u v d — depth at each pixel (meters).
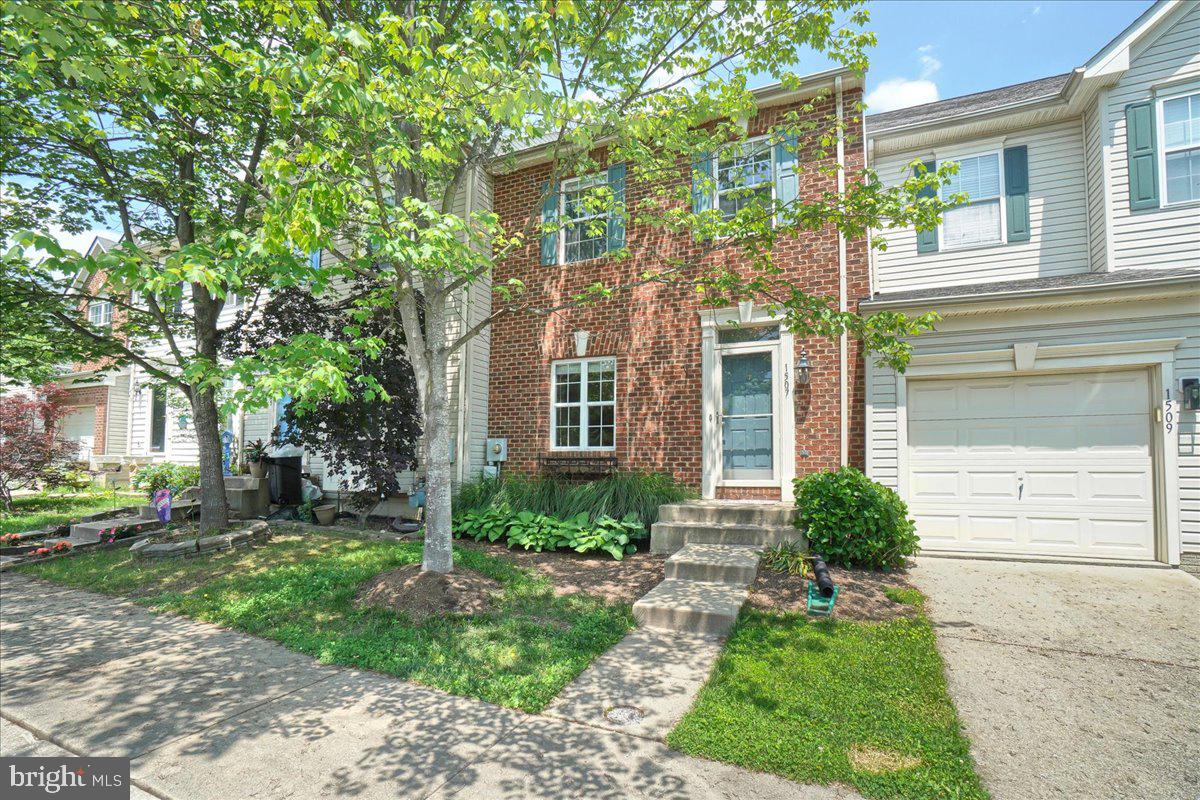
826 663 4.09
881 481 7.61
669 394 9.12
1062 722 3.37
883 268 8.99
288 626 5.07
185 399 12.59
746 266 8.81
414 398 9.01
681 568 6.05
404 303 6.01
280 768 2.99
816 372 8.24
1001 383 7.38
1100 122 7.59
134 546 7.65
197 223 8.79
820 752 3.03
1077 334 6.92
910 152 9.06
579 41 5.91
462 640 4.64
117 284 3.39
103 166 7.65
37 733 3.42
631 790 2.77
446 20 5.74
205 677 4.14
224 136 6.72
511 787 2.81
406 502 9.68
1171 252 7.19
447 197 6.43
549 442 10.02
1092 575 6.29
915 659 4.13
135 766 3.03
